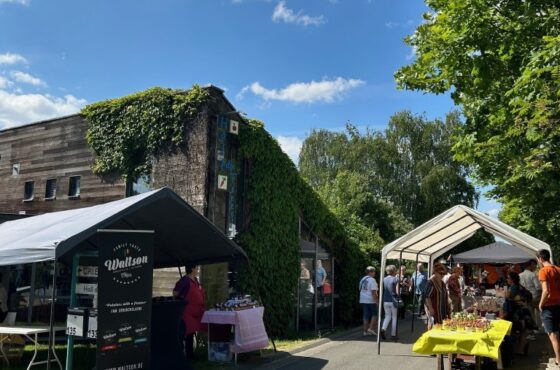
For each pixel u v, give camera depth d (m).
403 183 37.47
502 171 11.89
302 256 15.46
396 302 13.51
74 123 16.83
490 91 9.95
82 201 16.09
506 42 9.05
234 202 14.09
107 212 7.93
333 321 16.77
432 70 10.42
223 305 10.17
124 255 7.36
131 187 15.09
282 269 14.23
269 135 14.69
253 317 10.24
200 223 9.55
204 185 13.46
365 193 27.50
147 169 14.56
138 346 7.40
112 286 7.16
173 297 9.95
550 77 7.68
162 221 9.45
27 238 8.07
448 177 35.19
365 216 26.62
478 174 13.30
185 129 14.07
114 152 15.33
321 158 42.06
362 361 10.27
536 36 8.97
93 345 11.23
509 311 11.13
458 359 8.44
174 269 13.39
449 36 9.41
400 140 38.59
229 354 10.02
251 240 13.71
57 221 9.15
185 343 10.14
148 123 14.65
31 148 18.17
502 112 9.24
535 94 7.96
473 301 13.68
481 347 6.94
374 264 19.08
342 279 17.30
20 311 12.92
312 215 15.69
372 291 14.21
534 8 8.84
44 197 17.41
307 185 15.73
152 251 7.77
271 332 13.62
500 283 23.84
